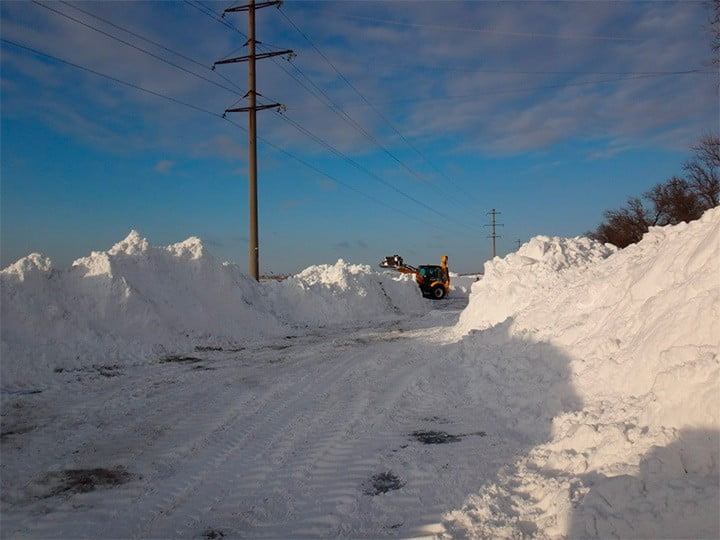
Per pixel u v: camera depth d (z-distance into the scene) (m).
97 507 4.88
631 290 7.64
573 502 4.11
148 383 9.75
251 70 24.78
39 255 12.33
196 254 16.78
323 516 4.67
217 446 6.45
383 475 5.53
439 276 40.34
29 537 4.34
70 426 7.16
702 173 39.84
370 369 11.17
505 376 8.62
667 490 3.73
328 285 23.67
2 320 10.47
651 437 4.56
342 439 6.69
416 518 4.56
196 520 4.64
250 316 17.38
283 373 10.80
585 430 5.37
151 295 14.41
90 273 13.23
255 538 4.33
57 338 11.25
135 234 15.76
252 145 24.59
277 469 5.74
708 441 4.15
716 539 3.33
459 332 16.34
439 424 7.31
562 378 7.25
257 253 23.94
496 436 6.62
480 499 4.70
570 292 9.94
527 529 4.15
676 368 4.92
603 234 59.09
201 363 11.95
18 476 5.54
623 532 3.62
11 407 8.05
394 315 24.81
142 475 5.59
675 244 7.59
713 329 5.16
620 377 6.24
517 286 14.79
